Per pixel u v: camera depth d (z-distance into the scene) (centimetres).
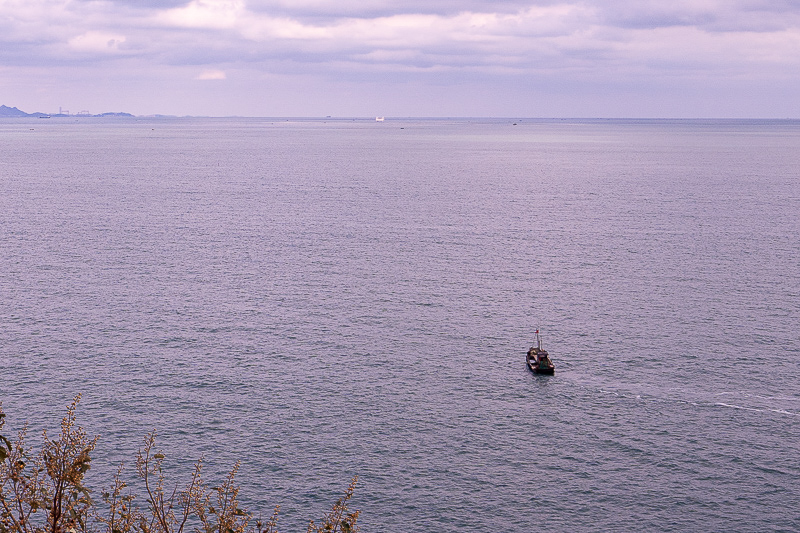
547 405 8188
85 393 8250
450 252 15788
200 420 7694
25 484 2064
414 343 10069
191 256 15138
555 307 11738
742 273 13888
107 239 16750
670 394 8475
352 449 7188
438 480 6700
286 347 9831
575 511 6288
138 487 6450
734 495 6531
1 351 9425
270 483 6594
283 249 15938
